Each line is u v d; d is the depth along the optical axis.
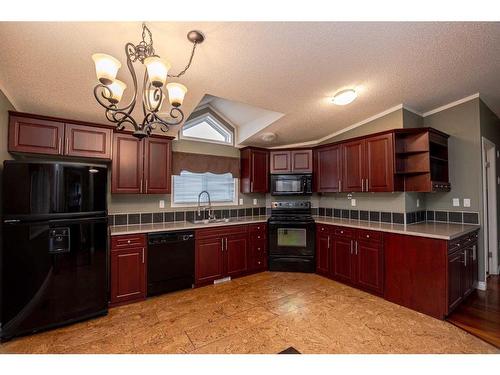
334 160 3.62
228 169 4.11
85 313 2.28
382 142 2.99
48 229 2.12
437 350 1.85
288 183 4.03
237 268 3.50
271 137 3.89
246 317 2.37
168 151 3.23
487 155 3.34
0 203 2.08
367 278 2.92
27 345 1.94
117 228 2.94
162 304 2.66
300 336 2.05
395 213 3.12
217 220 3.77
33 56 1.68
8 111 2.21
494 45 1.87
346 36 1.68
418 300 2.45
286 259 3.72
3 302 1.98
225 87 2.31
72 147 2.54
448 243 2.27
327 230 3.47
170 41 1.61
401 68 2.16
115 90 1.35
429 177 2.81
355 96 2.56
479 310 2.42
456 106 3.10
